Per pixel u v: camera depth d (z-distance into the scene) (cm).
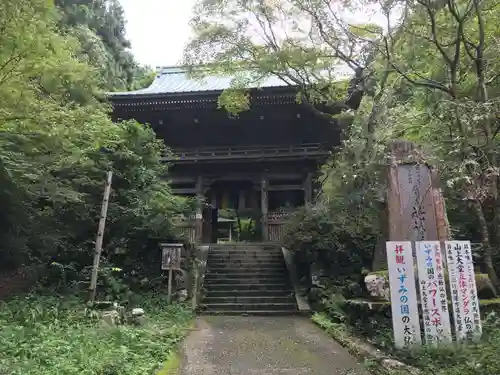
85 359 483
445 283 613
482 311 633
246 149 1977
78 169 1128
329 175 1230
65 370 440
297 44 1177
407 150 788
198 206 1499
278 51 1189
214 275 1330
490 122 730
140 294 1108
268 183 1948
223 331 852
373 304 702
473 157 670
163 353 609
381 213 852
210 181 1975
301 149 1903
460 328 566
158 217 1236
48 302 803
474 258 832
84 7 2612
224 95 1492
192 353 652
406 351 543
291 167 1942
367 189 1016
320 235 1161
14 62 709
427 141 830
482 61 777
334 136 1941
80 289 971
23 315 680
